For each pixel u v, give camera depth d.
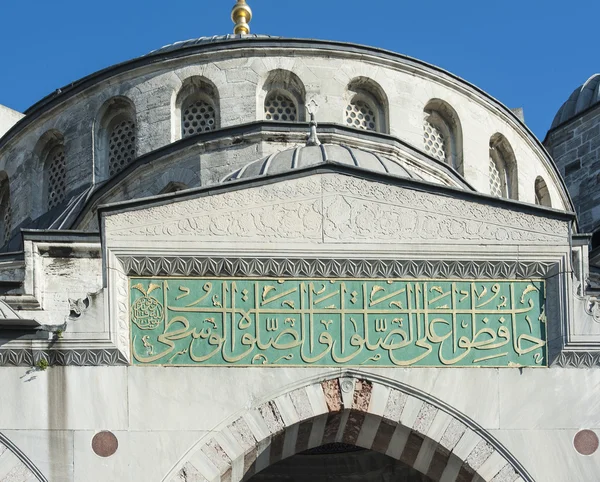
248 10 44.50
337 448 33.97
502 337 27.98
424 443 27.62
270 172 28.94
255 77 38.94
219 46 39.19
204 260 27.73
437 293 28.06
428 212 28.27
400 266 28.03
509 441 27.55
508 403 27.69
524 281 28.30
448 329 27.92
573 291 28.16
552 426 27.66
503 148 41.38
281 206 28.09
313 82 38.94
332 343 27.66
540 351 27.98
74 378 27.11
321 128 37.06
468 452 27.47
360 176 28.36
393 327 27.83
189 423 27.08
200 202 27.98
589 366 27.98
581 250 28.83
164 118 38.97
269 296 27.78
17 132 41.06
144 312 27.55
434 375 27.67
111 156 39.91
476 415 27.59
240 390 27.31
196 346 27.48
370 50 39.28
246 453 27.14
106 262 27.55
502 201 28.39
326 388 27.47
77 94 39.97
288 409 27.30
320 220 28.08
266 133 37.12
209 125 39.28
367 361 27.62
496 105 40.94
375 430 27.72
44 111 40.47
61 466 26.69
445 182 38.06
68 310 30.92
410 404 27.53
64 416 26.94
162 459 26.88
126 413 27.05
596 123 46.25
